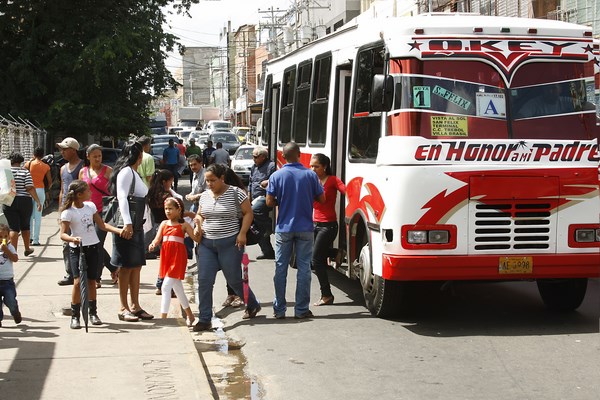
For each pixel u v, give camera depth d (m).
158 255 16.42
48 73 33.38
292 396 7.73
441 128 9.94
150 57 33.94
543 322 10.71
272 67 18.64
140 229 10.58
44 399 7.23
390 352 9.26
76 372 8.10
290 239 11.02
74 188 10.04
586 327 10.38
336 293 13.06
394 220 9.89
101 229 10.58
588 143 10.14
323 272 12.02
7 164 15.79
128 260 10.53
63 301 11.88
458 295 12.75
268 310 11.80
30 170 18.25
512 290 13.19
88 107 33.06
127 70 33.56
